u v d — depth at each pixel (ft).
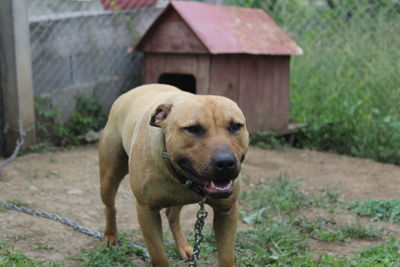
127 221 14.46
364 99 23.95
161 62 21.53
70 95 21.81
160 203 9.82
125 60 24.11
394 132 22.49
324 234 13.23
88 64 22.41
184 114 8.76
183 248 12.37
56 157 19.62
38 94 20.49
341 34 25.29
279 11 27.78
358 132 23.29
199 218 9.95
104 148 12.23
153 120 9.21
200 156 8.48
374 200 15.58
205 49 20.07
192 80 23.62
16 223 13.25
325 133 23.98
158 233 10.02
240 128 8.99
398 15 23.77
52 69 20.93
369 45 24.31
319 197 16.67
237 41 21.03
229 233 9.93
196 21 20.44
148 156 9.59
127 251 12.14
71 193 16.22
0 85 19.38
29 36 19.51
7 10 18.62
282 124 23.89
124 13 23.68
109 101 23.58
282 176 18.79
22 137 19.42
